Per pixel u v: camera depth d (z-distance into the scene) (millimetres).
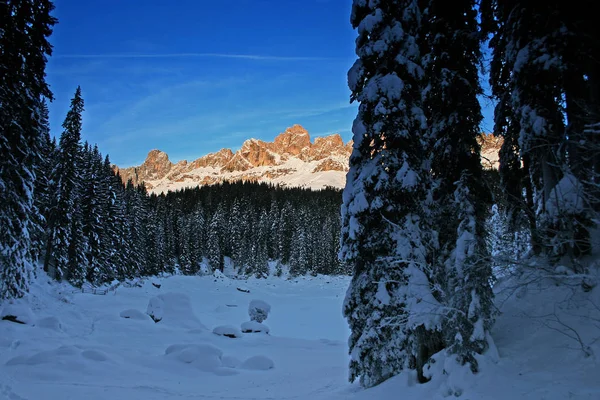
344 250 11711
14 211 23344
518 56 10344
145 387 12695
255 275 90688
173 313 29969
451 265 10016
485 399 6949
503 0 11625
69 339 19891
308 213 108375
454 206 10203
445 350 9250
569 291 9016
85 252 42219
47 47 18531
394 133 10570
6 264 23375
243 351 22719
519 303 10219
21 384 11344
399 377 10008
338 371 17344
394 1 10859
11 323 20109
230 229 104312
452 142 10648
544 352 7793
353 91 11773
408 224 10617
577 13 10164
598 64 10328
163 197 118500
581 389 6066
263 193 139750
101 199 47406
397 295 10305
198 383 14820
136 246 61781
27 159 23250
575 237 9500
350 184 11828
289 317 47906
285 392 13039
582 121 9805
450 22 11273
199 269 89500
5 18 16750
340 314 51312
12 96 19062
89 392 11125
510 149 12906
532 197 13070
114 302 37938
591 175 8023
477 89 11031
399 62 10641
